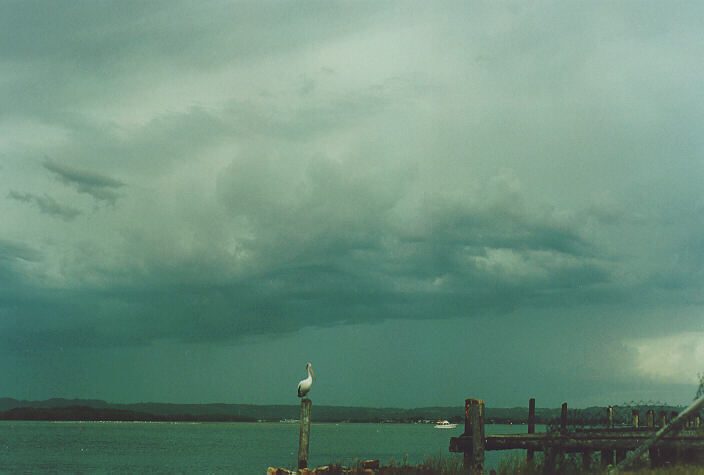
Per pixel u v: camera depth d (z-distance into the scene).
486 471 23.89
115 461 100.19
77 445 153.12
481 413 23.30
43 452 123.19
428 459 24.84
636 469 21.69
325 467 24.42
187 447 152.75
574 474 21.86
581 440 23.39
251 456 114.56
